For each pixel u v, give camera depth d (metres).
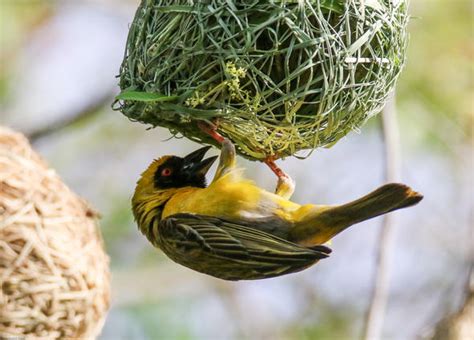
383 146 12.11
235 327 18.11
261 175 17.56
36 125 15.92
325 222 9.59
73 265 11.07
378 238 12.10
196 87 9.20
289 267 9.49
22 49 17.94
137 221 10.77
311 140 9.63
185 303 17.69
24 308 10.76
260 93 9.15
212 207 9.93
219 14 9.10
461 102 16.06
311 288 18.41
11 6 17.53
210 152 17.81
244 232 9.69
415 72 16.05
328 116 9.39
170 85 9.38
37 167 11.29
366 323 11.91
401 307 17.55
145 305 17.25
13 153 11.20
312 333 18.05
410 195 9.29
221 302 18.23
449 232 17.27
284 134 9.48
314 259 9.30
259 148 9.93
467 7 16.00
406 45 10.05
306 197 17.59
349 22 9.25
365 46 9.36
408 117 16.08
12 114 17.42
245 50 9.03
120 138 18.69
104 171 18.38
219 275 9.99
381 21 9.45
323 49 9.10
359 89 9.45
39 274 10.84
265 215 9.78
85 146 18.50
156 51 9.39
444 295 16.20
